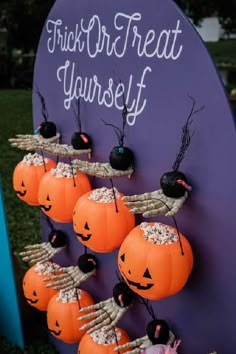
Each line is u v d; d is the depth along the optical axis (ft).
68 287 10.15
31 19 42.73
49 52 10.62
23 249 17.97
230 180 6.94
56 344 12.69
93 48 9.27
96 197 8.41
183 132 7.45
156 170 8.19
